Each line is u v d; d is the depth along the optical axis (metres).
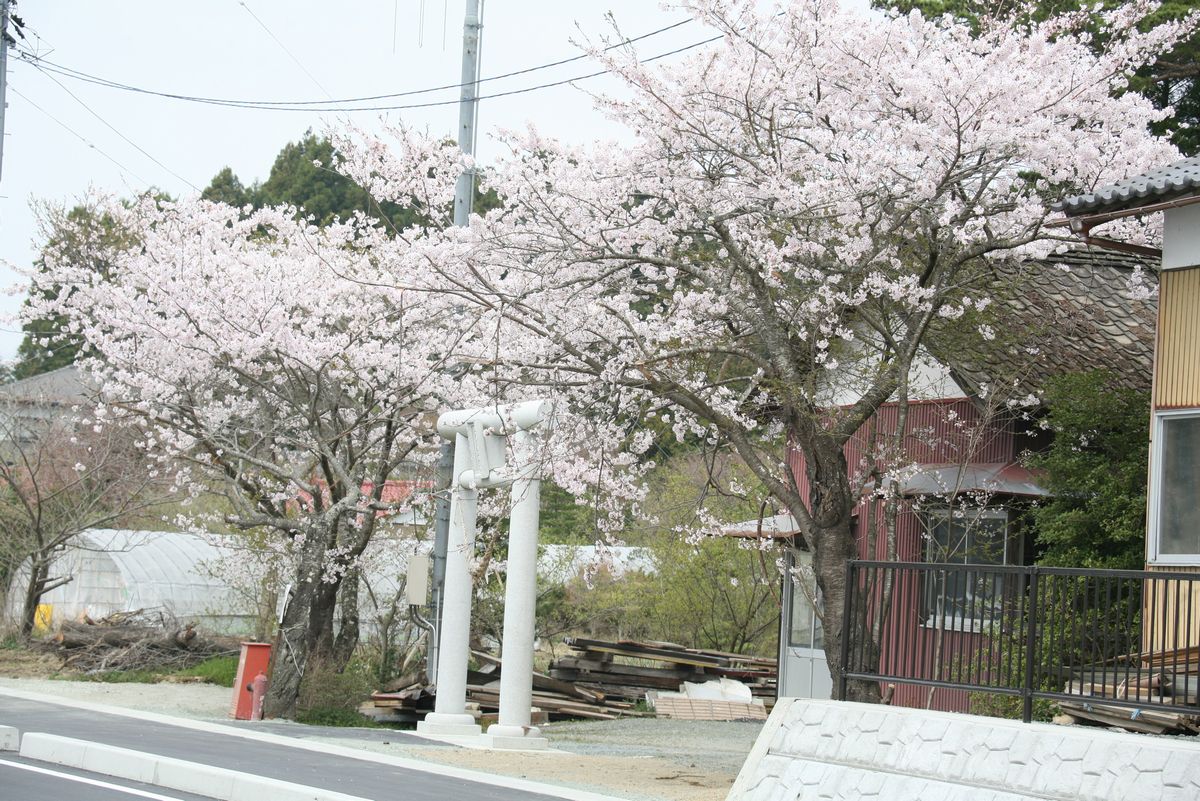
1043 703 12.64
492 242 13.95
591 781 12.64
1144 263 15.53
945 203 13.26
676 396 12.98
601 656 24.67
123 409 20.05
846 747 9.78
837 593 12.70
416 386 18.91
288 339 18.53
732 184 13.83
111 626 26.06
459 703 17.61
